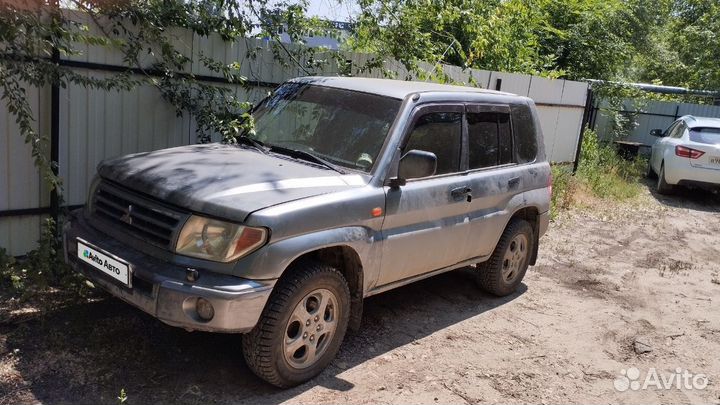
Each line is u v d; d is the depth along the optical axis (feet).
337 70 25.16
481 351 15.99
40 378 12.24
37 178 17.30
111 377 12.59
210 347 14.24
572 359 16.17
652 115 60.75
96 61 17.87
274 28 22.21
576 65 54.29
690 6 83.05
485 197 17.31
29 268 16.05
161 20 19.08
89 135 18.16
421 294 19.62
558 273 23.68
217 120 19.76
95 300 15.85
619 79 54.60
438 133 16.02
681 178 40.57
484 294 20.27
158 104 19.72
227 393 12.53
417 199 14.84
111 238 12.79
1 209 16.74
